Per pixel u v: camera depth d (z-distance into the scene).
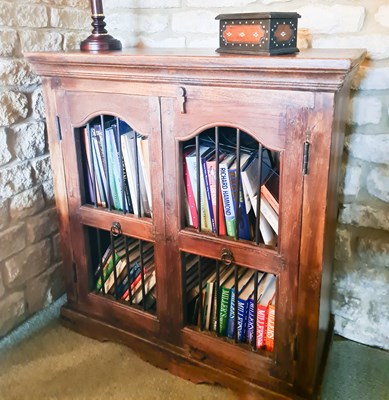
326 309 1.35
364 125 1.36
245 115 1.07
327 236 1.15
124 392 1.33
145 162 1.30
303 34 1.38
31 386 1.35
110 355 1.48
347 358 1.47
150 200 1.33
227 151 1.26
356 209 1.44
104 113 1.28
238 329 1.32
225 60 1.00
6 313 1.54
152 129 1.21
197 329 1.36
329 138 0.99
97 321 1.54
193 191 1.25
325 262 1.19
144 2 1.58
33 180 1.56
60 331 1.59
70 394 1.32
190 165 1.23
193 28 1.54
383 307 1.48
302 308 1.16
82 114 1.32
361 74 1.32
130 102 1.22
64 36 1.58
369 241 1.43
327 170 1.01
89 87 1.27
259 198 1.13
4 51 1.37
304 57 0.96
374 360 1.46
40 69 1.32
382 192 1.39
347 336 1.57
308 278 1.12
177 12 1.55
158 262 1.34
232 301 1.31
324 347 1.40
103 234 1.58
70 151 1.39
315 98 0.97
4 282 1.52
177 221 1.26
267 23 1.03
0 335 1.54
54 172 1.45
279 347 1.22
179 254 1.30
